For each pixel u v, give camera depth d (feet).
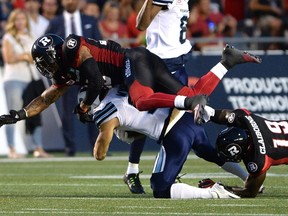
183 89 77.41
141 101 74.54
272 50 148.36
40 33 144.77
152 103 74.13
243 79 139.74
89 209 68.39
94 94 75.92
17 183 94.17
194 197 74.43
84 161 126.00
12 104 135.23
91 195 80.64
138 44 141.69
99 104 77.77
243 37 159.84
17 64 134.41
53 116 143.74
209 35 155.43
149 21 80.94
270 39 145.89
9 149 139.74
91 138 128.47
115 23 152.05
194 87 78.95
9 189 87.10
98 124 76.28
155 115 75.92
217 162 78.74
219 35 157.99
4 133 143.84
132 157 82.58
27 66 134.41
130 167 82.99
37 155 136.77
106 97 77.77
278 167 109.60
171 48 82.17
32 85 133.08
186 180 93.40
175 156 75.10
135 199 75.20
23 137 141.79
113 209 68.13
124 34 152.46
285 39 146.30
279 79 139.95
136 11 149.28
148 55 77.25
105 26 151.64
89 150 141.69
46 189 86.84
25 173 108.17
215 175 99.66
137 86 75.41
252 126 72.33
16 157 138.00
